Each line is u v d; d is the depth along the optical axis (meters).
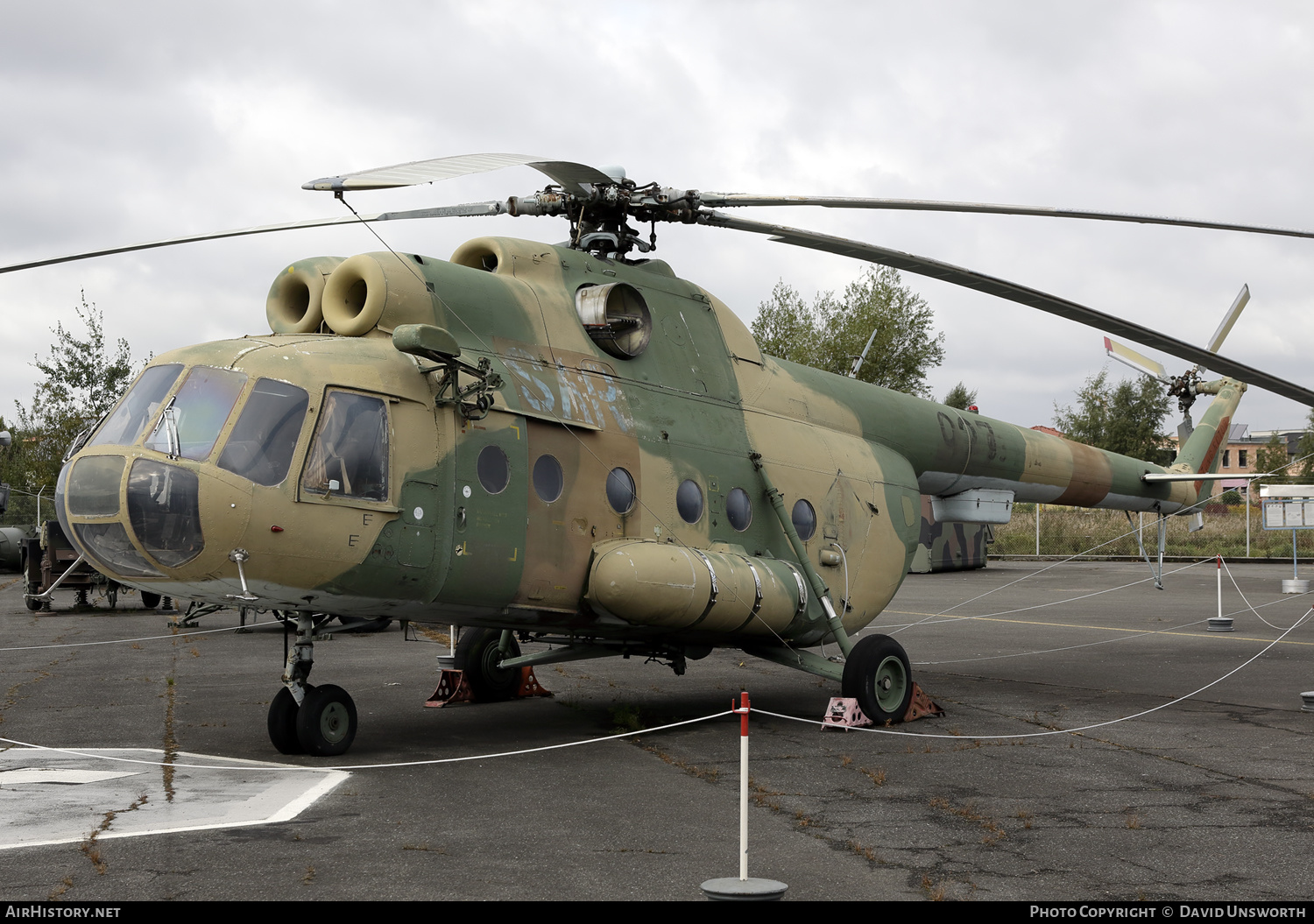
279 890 5.40
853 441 13.03
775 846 6.47
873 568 12.62
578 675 15.29
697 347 11.55
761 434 11.75
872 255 10.88
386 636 21.08
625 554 9.53
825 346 55.88
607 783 8.18
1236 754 9.51
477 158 8.40
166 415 8.01
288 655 9.02
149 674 14.74
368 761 8.90
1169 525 53.00
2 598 29.95
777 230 10.62
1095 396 87.81
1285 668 15.70
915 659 17.22
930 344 58.06
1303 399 13.21
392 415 8.54
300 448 8.03
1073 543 50.06
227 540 7.76
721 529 10.92
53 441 36.00
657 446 10.46
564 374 9.94
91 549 8.09
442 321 9.22
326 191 7.98
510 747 9.65
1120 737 10.37
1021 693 13.44
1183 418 20.31
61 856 5.94
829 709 10.77
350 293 9.31
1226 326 18.98
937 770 8.78
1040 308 11.59
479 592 9.02
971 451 14.85
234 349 8.40
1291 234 9.69
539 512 9.38
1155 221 9.61
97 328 36.53
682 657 11.51
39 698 12.54
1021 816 7.25
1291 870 6.11
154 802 7.28
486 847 6.32
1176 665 16.22
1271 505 27.97
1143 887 5.77
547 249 10.50
